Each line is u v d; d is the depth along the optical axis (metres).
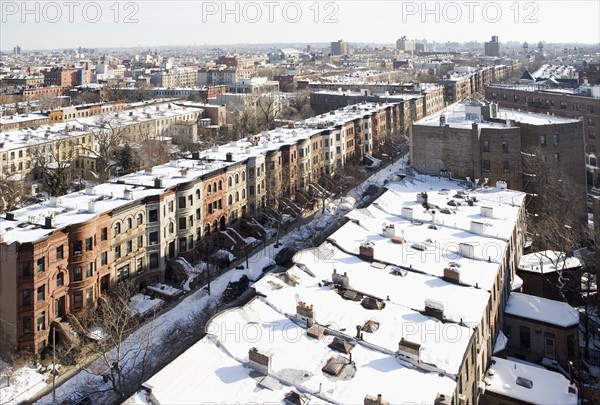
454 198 70.62
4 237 58.47
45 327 59.59
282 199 104.25
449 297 42.81
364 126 142.88
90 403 51.09
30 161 128.38
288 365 33.69
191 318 66.56
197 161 93.25
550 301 54.59
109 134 148.38
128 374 54.03
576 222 80.12
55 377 55.69
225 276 78.88
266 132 118.50
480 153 82.19
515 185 82.31
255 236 93.38
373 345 35.97
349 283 44.31
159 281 76.00
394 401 30.83
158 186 76.56
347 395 31.30
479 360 40.41
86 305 63.88
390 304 41.62
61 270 61.50
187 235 80.69
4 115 189.38
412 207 66.25
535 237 77.56
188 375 32.12
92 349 57.66
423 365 33.81
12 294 57.28
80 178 126.19
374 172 136.25
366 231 57.62
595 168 119.00
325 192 112.25
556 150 88.50
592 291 62.62
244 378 32.25
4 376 55.06
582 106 122.12
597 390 44.44
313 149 118.81
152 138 155.62
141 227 73.31
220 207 89.62
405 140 159.88
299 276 44.88
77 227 62.56
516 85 159.25
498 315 49.38
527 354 51.97
